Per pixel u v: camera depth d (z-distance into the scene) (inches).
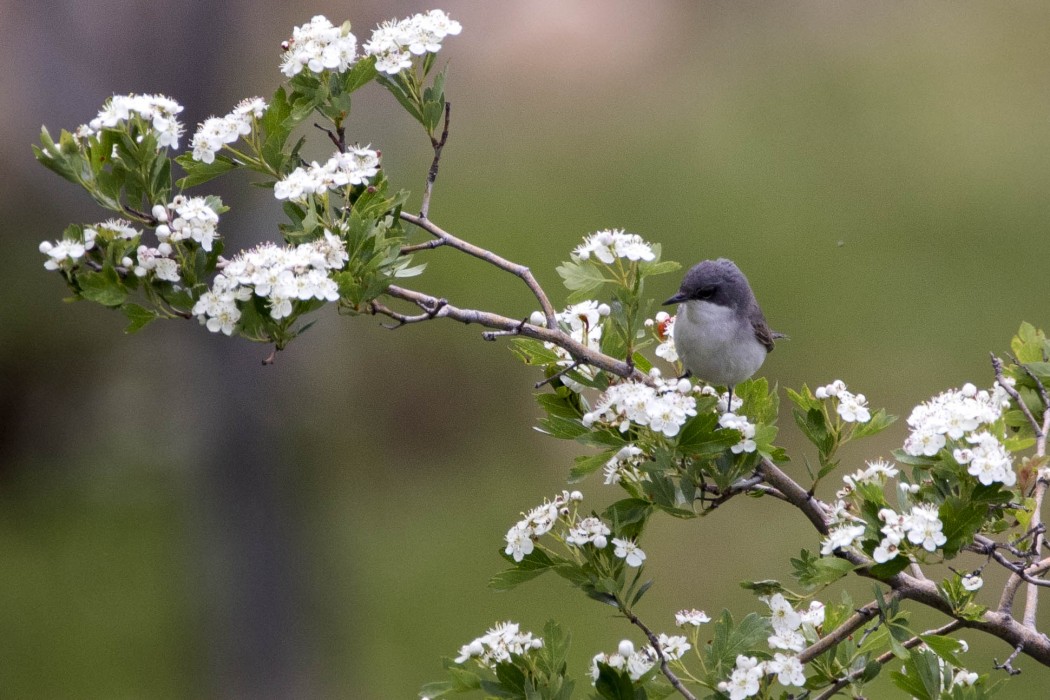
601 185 916.6
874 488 190.4
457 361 797.9
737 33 1095.6
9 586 701.9
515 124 979.9
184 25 455.2
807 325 774.5
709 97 1022.4
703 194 899.4
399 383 783.7
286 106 216.4
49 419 810.2
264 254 192.7
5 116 521.3
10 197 668.1
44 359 799.1
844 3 1147.3
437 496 723.4
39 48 471.5
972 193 877.2
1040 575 219.6
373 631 611.2
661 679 201.8
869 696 490.9
